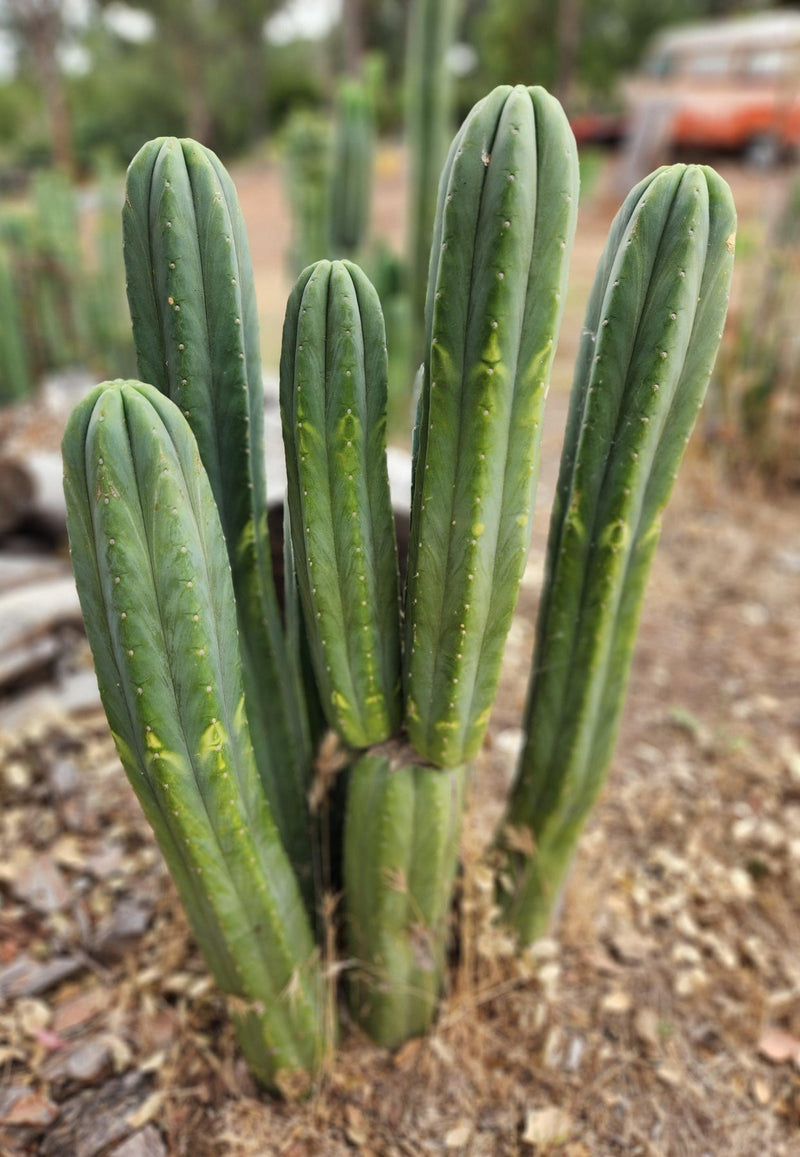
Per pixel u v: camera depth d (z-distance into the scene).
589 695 0.66
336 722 0.60
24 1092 0.74
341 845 0.74
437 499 0.51
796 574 1.66
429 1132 0.72
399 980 0.71
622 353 0.53
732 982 0.87
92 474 0.43
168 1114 0.73
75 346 2.36
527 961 0.82
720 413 1.97
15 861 0.97
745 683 1.34
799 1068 0.79
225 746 0.52
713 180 0.48
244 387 0.56
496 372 0.47
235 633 0.53
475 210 0.44
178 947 0.85
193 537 0.46
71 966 0.85
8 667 1.15
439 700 0.56
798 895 0.97
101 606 0.48
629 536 0.59
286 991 0.64
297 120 2.55
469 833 0.78
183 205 0.50
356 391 0.50
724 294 0.51
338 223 2.11
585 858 0.99
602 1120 0.74
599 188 5.63
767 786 1.12
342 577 0.54
